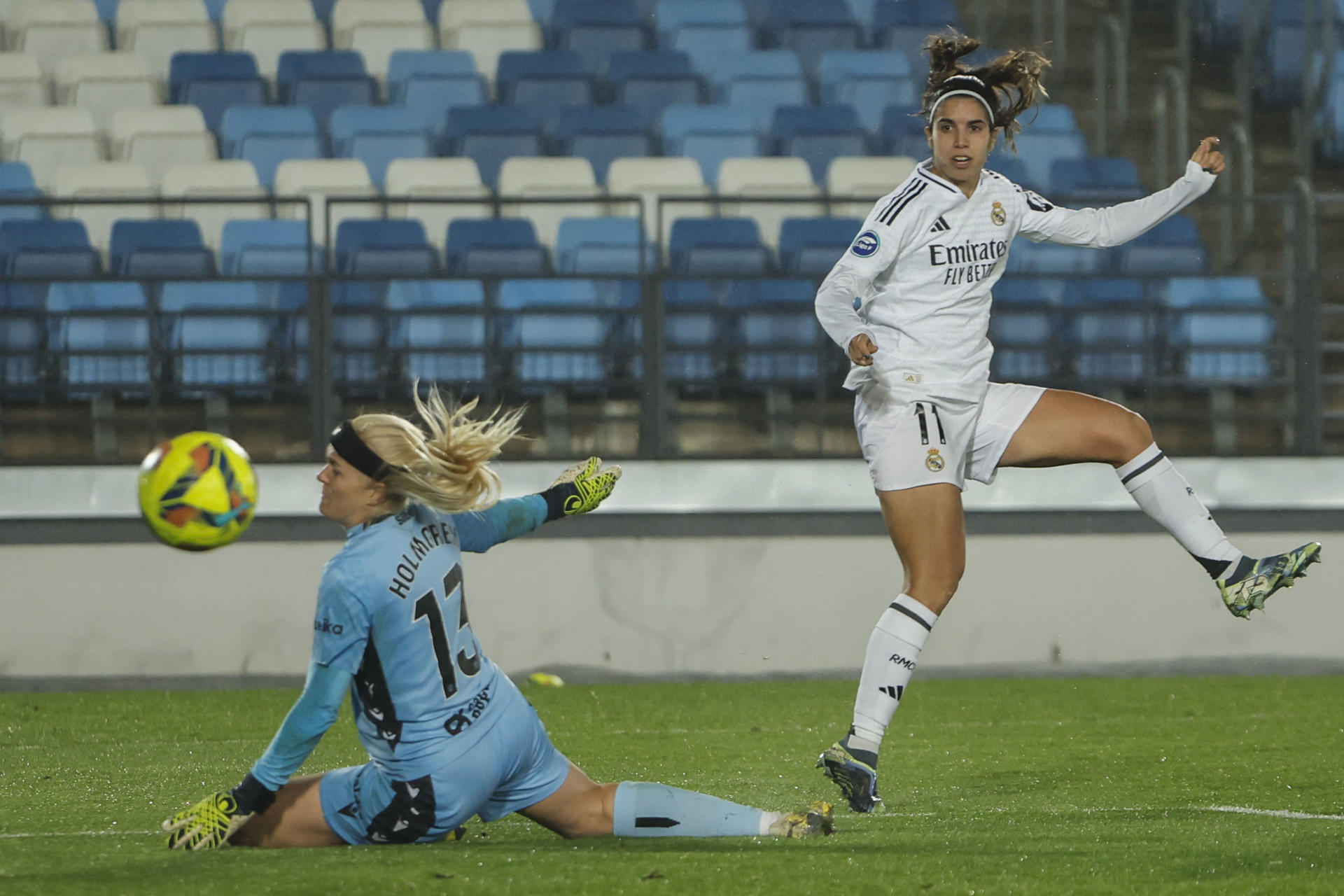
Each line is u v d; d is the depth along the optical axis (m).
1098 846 13.73
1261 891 11.88
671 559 30.98
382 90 48.84
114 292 37.16
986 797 17.48
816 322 36.28
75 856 13.01
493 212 41.84
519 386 34.06
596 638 30.80
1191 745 22.00
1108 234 17.27
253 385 32.91
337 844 13.18
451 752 12.70
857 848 13.50
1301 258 34.44
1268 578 16.80
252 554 30.28
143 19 49.84
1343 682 30.00
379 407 34.22
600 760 20.77
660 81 47.53
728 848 13.46
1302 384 33.72
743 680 30.91
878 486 16.52
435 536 12.79
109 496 31.33
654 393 32.66
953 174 16.39
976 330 16.75
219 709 27.03
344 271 38.50
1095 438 17.03
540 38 50.06
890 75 49.03
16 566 29.95
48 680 29.88
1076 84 50.94
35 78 46.56
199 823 12.88
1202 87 50.72
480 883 11.89
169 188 41.97
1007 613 31.30
